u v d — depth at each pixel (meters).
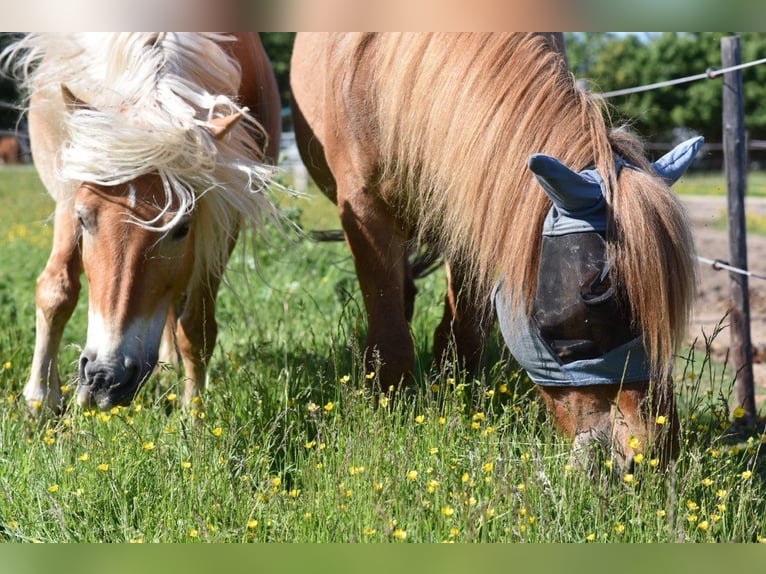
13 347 9.56
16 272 14.05
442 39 6.33
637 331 4.96
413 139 6.46
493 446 6.12
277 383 7.95
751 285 16.66
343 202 7.53
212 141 6.74
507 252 5.41
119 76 7.16
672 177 5.52
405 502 5.71
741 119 9.54
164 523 5.69
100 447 6.46
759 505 5.99
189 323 8.52
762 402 9.88
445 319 8.04
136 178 6.49
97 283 6.52
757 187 38.75
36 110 8.22
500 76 5.86
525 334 5.32
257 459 6.33
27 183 33.53
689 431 6.23
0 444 6.79
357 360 7.22
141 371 6.55
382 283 7.39
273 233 13.37
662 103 52.84
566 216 5.07
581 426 5.25
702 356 11.37
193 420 6.94
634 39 52.81
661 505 5.42
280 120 10.04
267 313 11.49
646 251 4.78
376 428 6.39
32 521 5.88
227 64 7.88
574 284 4.96
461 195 5.88
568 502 5.45
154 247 6.54
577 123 5.49
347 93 7.18
